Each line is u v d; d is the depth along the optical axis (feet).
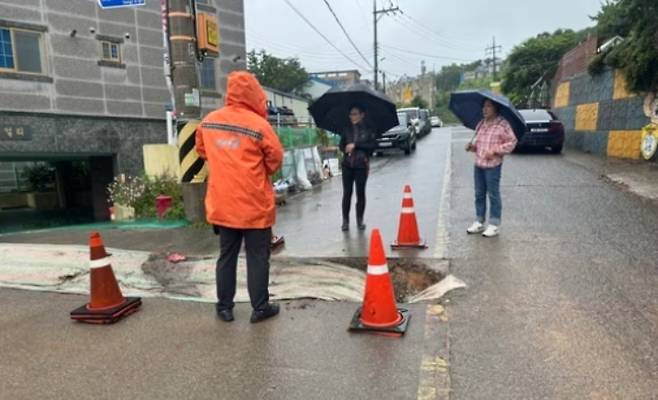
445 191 31.12
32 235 24.47
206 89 52.54
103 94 43.75
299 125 68.49
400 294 15.34
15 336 13.17
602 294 13.89
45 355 11.98
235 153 12.91
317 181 41.24
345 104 21.86
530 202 26.37
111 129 44.42
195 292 16.12
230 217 12.94
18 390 10.42
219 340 12.46
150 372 11.00
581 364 10.48
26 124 38.75
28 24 38.68
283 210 29.09
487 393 9.66
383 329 12.36
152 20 47.14
